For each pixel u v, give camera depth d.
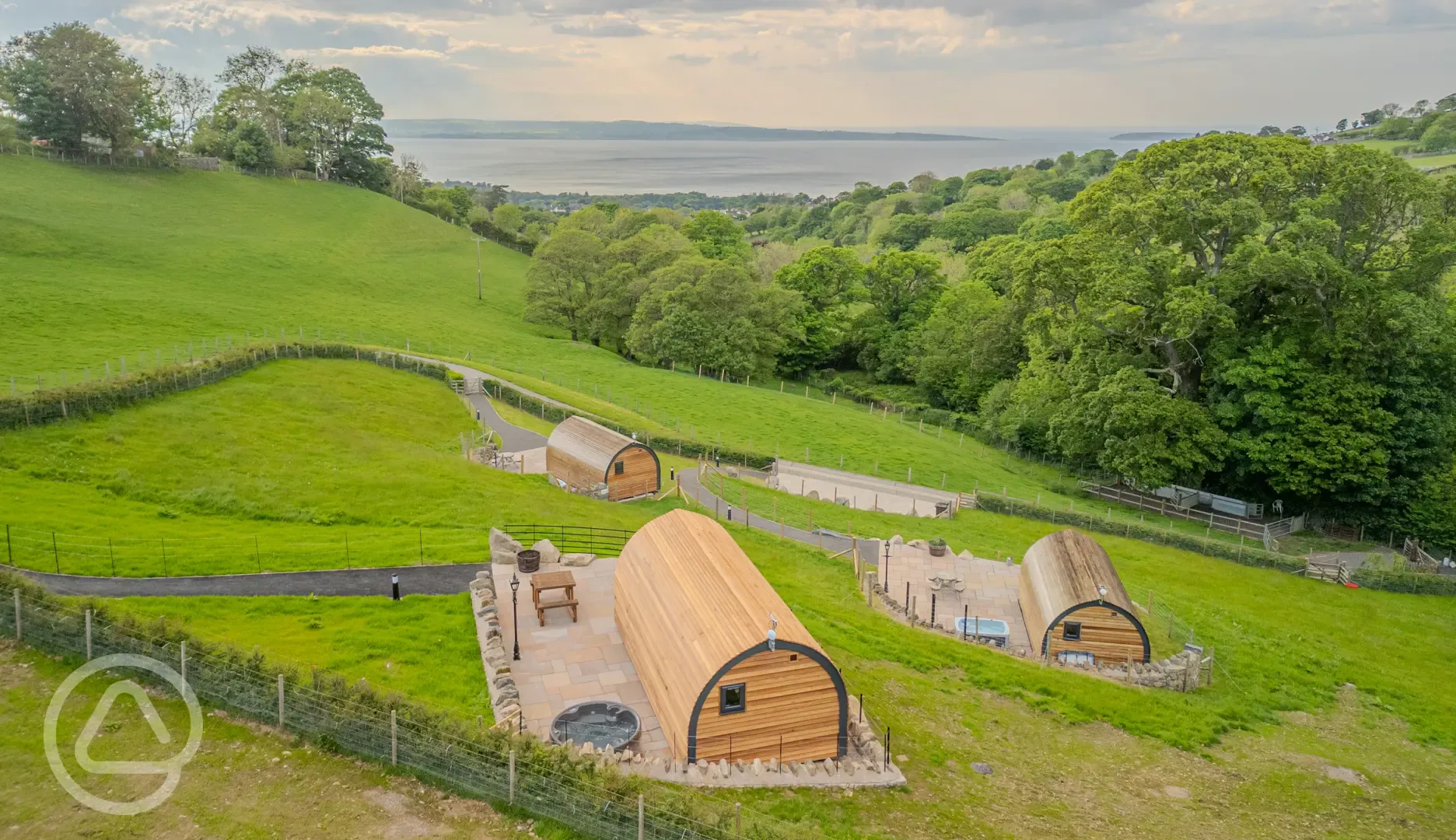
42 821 18.42
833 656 32.50
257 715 22.73
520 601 33.47
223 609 31.14
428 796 20.64
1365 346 60.09
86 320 77.69
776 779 23.42
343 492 46.47
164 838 18.44
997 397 87.38
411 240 152.75
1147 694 33.12
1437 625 45.88
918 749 26.67
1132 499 69.69
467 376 77.00
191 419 52.09
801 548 47.34
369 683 26.27
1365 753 31.25
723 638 24.11
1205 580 49.91
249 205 141.12
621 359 107.00
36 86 125.00
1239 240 65.06
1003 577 44.56
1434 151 169.50
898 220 194.38
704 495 56.84
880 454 73.75
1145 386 63.78
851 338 120.50
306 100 171.75
